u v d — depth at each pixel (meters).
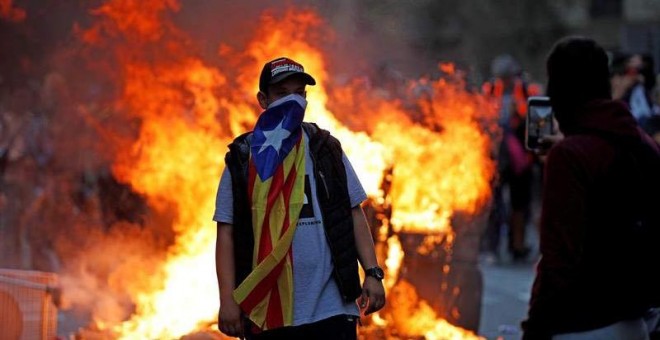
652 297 13.55
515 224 41.69
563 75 13.78
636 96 32.22
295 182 13.64
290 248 13.50
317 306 13.52
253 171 13.64
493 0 76.00
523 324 13.68
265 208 13.52
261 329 13.45
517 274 38.22
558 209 13.17
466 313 23.03
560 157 13.31
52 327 19.34
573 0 87.62
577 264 13.11
